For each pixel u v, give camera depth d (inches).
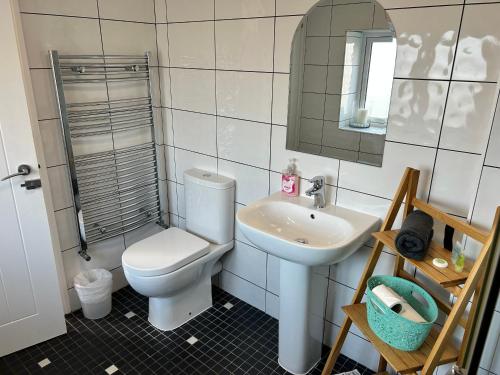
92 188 92.3
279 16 73.3
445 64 57.3
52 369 78.5
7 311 79.3
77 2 81.3
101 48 87.3
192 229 98.1
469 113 56.7
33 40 76.4
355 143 70.1
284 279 73.1
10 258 77.0
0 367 78.8
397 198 61.6
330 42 68.4
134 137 98.4
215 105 89.2
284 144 79.8
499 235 42.9
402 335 55.3
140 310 96.0
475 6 53.1
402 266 65.9
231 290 102.2
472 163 58.2
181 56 92.2
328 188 75.7
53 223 86.6
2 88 69.0
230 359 81.8
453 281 50.9
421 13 57.8
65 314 93.5
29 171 74.5
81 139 88.2
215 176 93.2
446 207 62.3
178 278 82.0
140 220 104.7
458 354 55.3
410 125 62.8
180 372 78.3
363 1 63.2
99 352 82.8
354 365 81.2
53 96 81.2
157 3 93.0
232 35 81.2
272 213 77.5
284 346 78.0
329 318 84.0
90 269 96.7
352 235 63.8
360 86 66.9
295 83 74.7
